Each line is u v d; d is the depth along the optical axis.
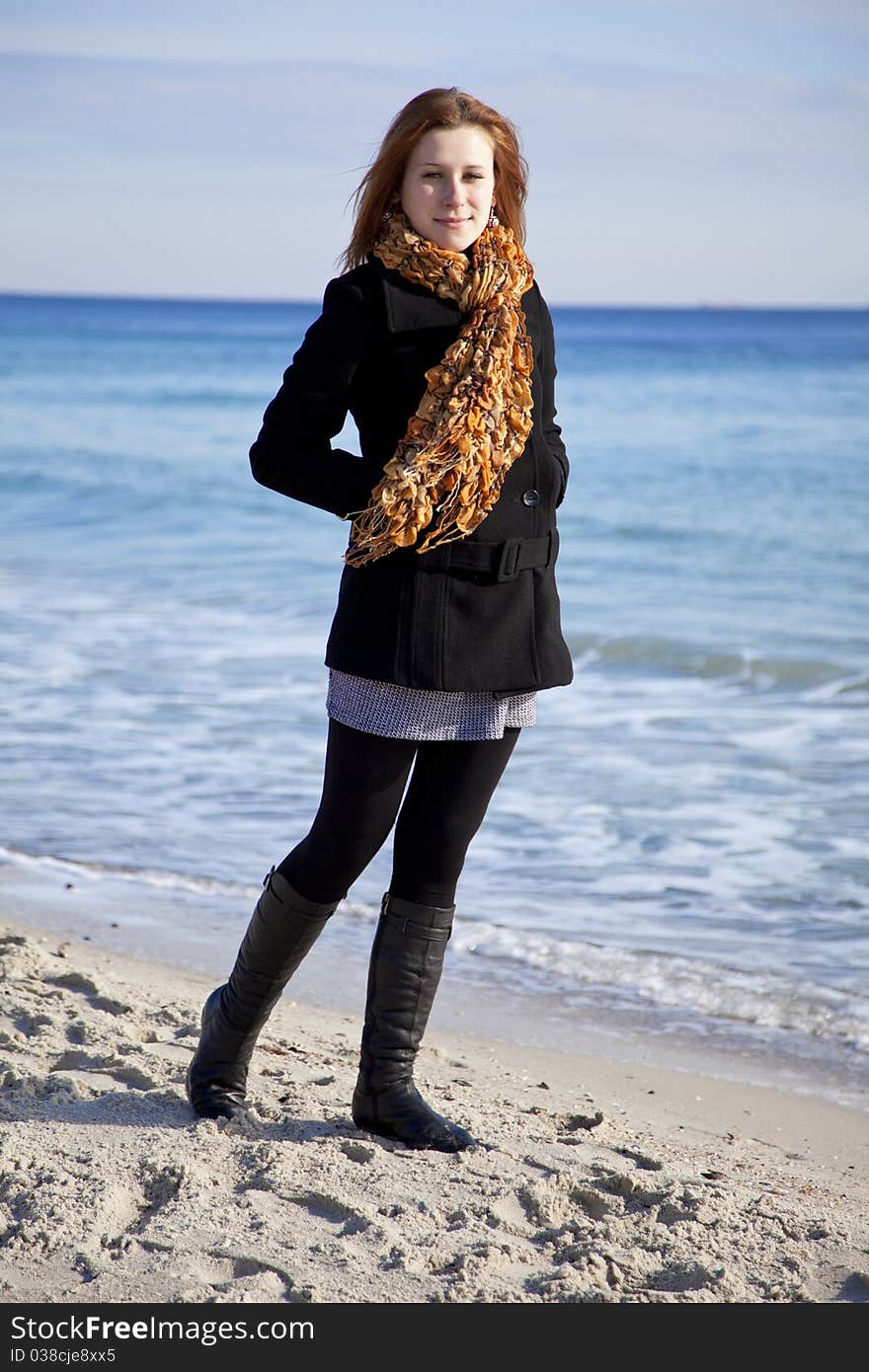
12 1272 2.27
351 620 2.51
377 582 2.48
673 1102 3.45
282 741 6.98
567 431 30.12
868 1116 3.40
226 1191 2.55
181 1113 2.89
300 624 10.23
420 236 2.48
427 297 2.45
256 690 8.06
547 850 5.52
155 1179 2.57
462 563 2.47
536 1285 2.29
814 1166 3.04
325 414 2.45
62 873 5.17
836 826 5.79
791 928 4.71
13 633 9.69
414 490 2.30
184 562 13.42
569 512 17.92
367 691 2.53
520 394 2.43
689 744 7.23
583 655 9.83
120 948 4.43
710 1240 2.45
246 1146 2.72
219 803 6.00
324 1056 3.45
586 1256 2.35
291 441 2.44
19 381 48.00
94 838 5.55
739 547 15.09
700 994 4.20
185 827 5.70
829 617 11.11
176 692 8.00
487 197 2.52
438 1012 4.07
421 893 2.74
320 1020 3.87
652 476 22.03
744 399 40.50
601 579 13.23
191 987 4.02
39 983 3.81
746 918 4.80
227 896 4.96
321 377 2.42
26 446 25.59
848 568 13.74
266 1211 2.47
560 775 6.60
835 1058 3.77
